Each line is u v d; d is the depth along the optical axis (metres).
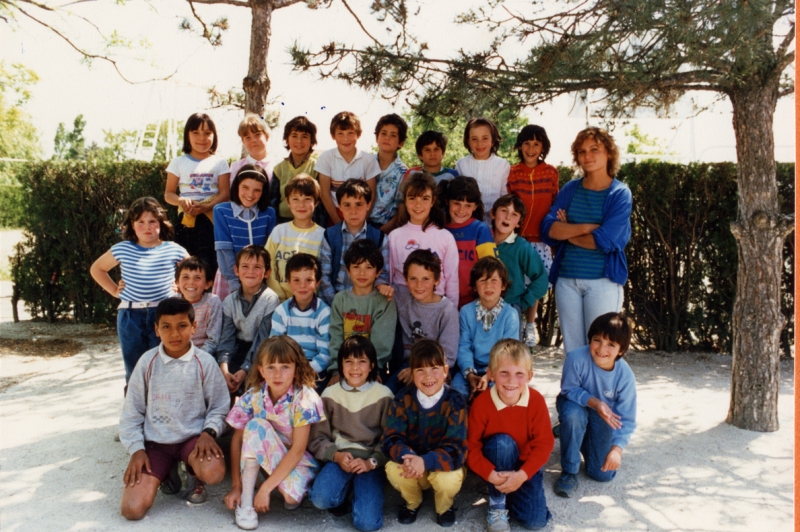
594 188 4.12
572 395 3.52
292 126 4.73
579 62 4.05
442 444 3.14
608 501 3.36
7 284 11.52
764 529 3.04
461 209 4.17
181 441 3.37
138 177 7.77
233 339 4.04
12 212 14.98
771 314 4.25
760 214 4.20
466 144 4.82
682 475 3.65
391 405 3.27
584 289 4.08
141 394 3.39
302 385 3.26
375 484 3.16
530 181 4.80
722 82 4.24
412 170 4.75
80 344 6.99
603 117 4.81
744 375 4.33
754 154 4.26
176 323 3.37
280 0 6.18
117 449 4.00
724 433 4.27
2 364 6.14
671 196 6.34
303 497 3.39
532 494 3.10
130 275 4.13
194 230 4.99
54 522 3.07
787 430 4.30
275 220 4.58
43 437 4.20
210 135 4.98
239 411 3.30
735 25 3.32
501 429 3.20
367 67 5.05
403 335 3.88
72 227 7.92
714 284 6.41
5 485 3.48
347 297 3.81
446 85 4.99
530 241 4.82
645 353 6.58
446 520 3.14
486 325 3.82
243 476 3.15
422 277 3.64
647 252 6.56
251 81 6.13
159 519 3.14
